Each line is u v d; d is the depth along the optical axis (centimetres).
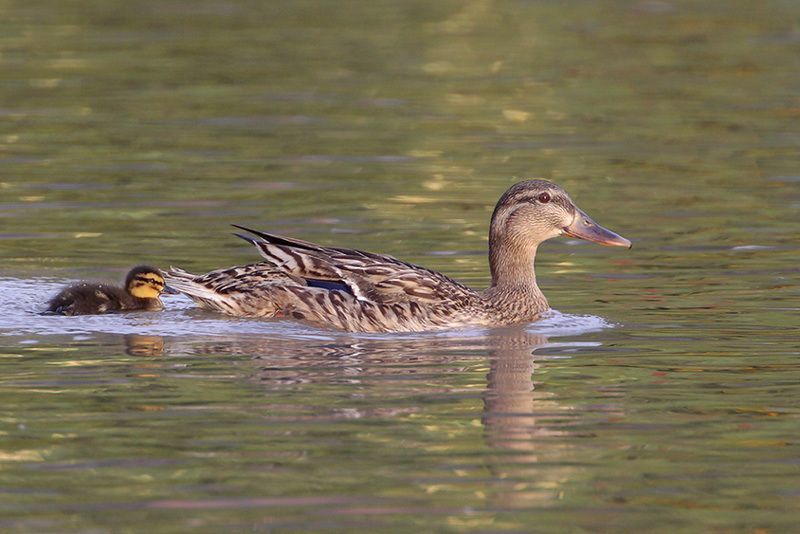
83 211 2017
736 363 1351
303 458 1073
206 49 3394
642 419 1177
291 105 2836
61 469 1046
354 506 981
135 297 1571
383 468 1053
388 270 1539
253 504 984
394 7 4066
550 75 3148
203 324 1505
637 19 3862
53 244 1836
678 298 1619
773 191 2177
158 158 2375
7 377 1281
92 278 1678
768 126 2653
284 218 1998
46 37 3516
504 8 4059
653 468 1062
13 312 1531
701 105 2844
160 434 1123
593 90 3000
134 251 1806
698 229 1959
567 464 1067
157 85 3006
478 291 1628
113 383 1264
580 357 1385
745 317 1528
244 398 1222
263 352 1389
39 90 2930
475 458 1079
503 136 2581
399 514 968
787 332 1461
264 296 1530
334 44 3488
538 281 1730
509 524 957
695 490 1020
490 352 1412
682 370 1328
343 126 2650
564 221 1619
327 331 1496
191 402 1209
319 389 1256
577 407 1210
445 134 2605
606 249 1884
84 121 2661
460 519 963
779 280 1688
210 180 2230
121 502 986
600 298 1636
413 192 2173
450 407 1207
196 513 966
